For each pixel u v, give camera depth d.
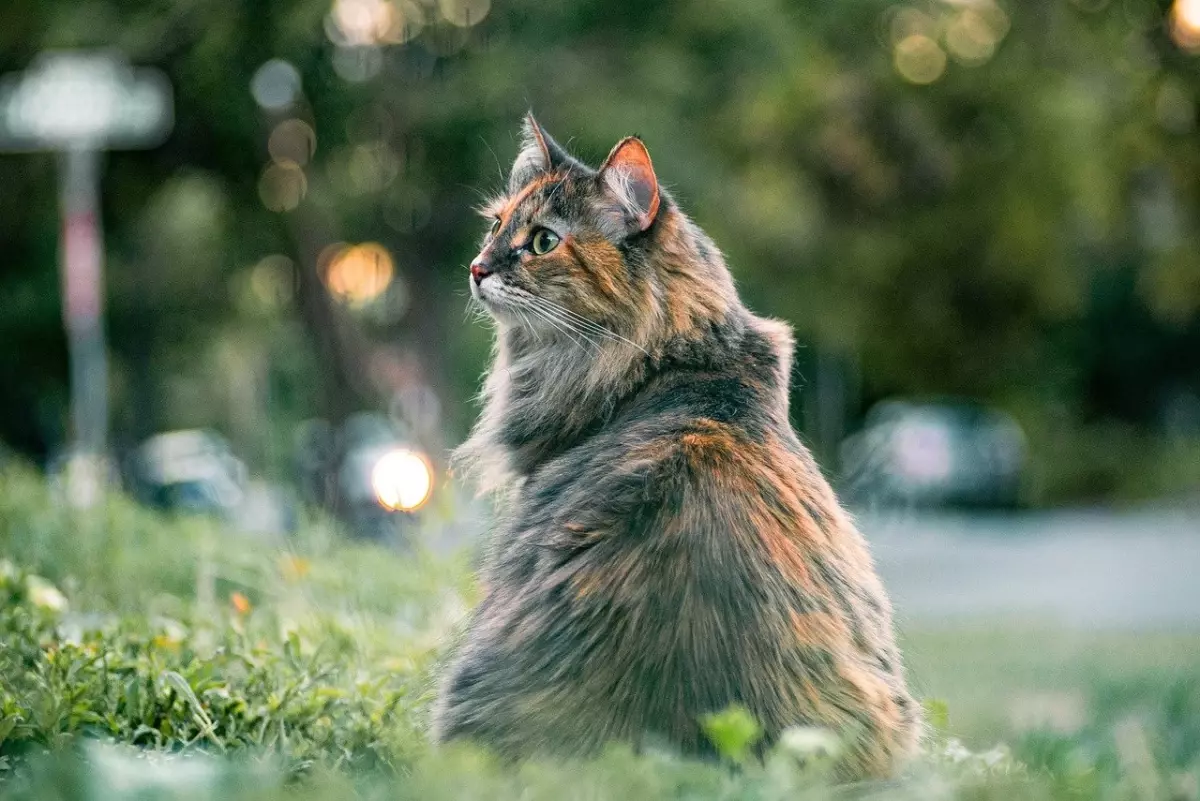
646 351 5.44
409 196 18.67
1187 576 21.58
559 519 4.92
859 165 26.73
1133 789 5.33
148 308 31.31
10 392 31.05
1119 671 11.92
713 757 4.45
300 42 16.20
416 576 9.12
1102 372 43.72
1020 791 4.68
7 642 6.32
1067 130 25.91
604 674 4.57
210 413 46.44
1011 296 35.78
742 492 4.77
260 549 9.92
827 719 4.59
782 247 25.70
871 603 5.01
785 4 19.72
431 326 20.69
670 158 17.92
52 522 9.62
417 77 17.67
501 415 5.85
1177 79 24.91
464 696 4.86
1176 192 29.09
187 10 16.39
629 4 17.50
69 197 12.73
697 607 4.56
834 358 36.69
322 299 20.12
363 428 23.66
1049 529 30.83
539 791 4.01
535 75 16.92
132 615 7.26
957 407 35.94
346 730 5.63
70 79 11.73
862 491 33.00
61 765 4.14
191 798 3.91
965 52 25.91
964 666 12.52
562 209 5.64
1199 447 40.03
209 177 19.23
